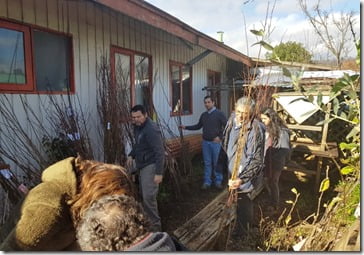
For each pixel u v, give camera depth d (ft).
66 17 13.01
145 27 19.29
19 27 10.87
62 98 12.69
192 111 27.55
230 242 10.48
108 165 4.28
